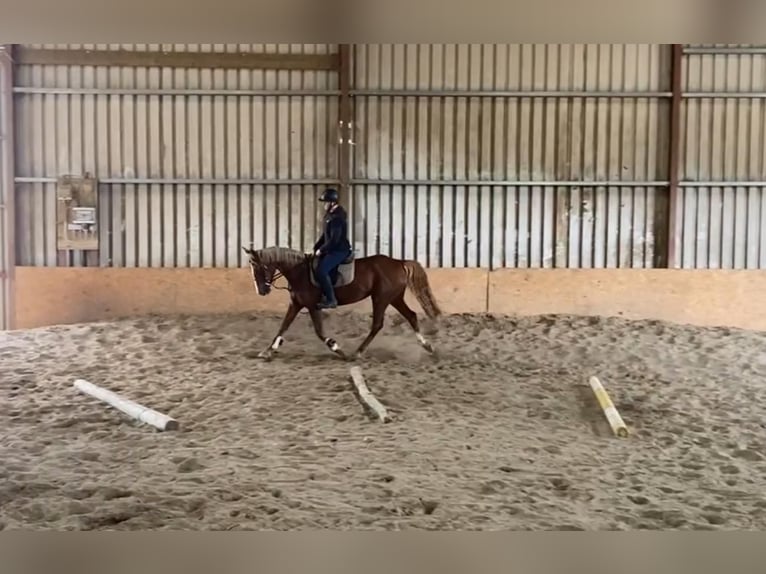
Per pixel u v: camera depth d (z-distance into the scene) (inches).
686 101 357.7
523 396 244.4
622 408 234.1
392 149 358.9
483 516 140.9
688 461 182.9
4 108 346.3
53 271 350.0
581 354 304.0
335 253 275.6
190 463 170.4
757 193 360.5
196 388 247.3
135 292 352.8
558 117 358.3
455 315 353.4
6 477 159.0
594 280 356.8
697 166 360.5
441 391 246.8
